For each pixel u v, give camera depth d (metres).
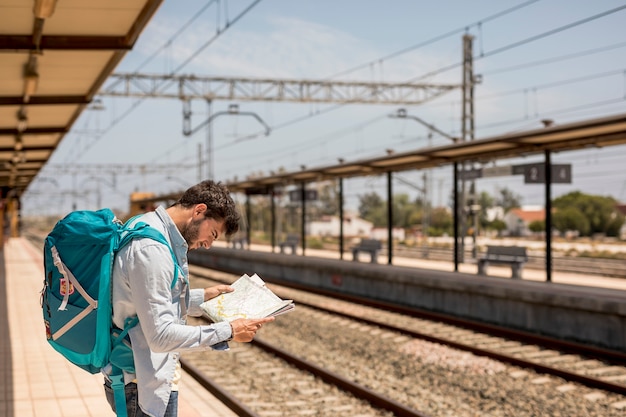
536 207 83.56
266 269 25.34
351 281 18.62
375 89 30.42
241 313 2.88
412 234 60.75
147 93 27.78
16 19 7.01
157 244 2.59
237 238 32.59
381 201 94.88
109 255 2.60
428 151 15.01
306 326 12.82
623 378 8.39
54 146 18.53
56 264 2.61
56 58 8.53
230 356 10.15
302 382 8.42
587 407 7.07
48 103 11.12
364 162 17.88
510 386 7.95
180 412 6.00
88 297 2.60
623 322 10.26
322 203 84.50
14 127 14.41
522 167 16.59
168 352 2.60
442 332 11.77
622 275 17.84
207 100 28.72
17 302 14.51
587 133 11.72
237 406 6.81
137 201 41.94
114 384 2.76
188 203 2.80
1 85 10.05
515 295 12.23
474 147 13.83
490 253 16.27
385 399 7.09
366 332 11.78
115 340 2.68
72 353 2.71
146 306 2.54
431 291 14.92
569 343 9.97
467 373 8.62
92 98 11.23
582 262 26.02
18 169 26.59
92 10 6.86
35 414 6.01
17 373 7.72
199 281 24.19
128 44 7.95
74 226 2.59
